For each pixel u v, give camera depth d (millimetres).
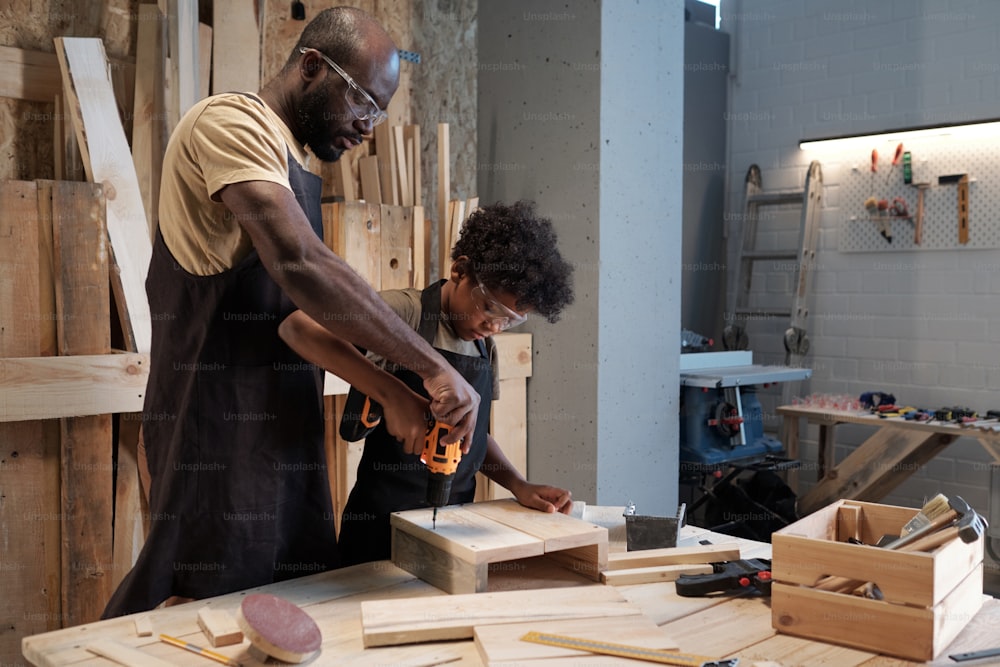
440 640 1062
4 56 2242
